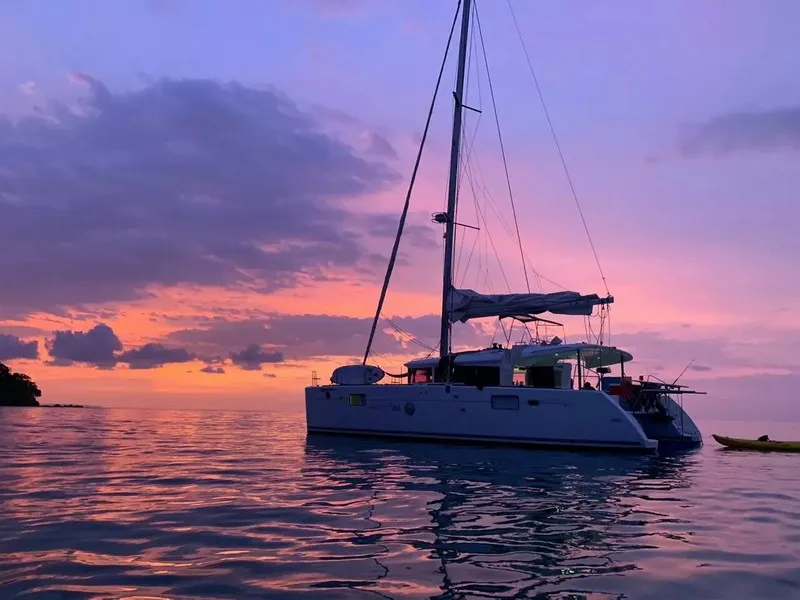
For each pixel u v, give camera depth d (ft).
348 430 58.44
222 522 20.07
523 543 17.69
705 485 31.73
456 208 59.57
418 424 53.78
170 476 31.30
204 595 12.87
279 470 34.63
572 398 48.16
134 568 14.74
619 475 35.19
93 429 72.13
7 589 13.15
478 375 53.98
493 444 50.21
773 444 59.67
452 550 16.71
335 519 20.83
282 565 15.10
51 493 25.43
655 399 61.36
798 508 24.97
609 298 53.11
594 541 18.17
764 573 15.14
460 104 60.18
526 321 57.52
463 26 60.90
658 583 14.10
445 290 58.08
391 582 13.79
